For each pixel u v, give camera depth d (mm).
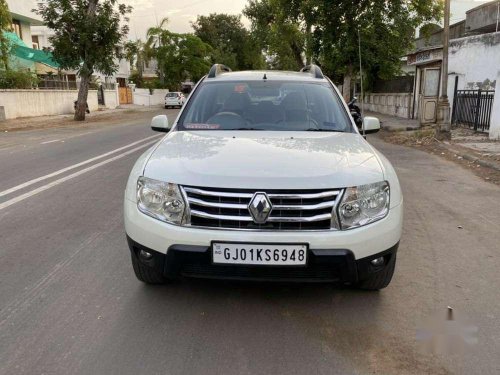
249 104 4637
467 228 5496
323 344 3068
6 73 25984
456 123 17516
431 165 9883
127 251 4656
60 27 24125
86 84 25047
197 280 3938
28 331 3195
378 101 29328
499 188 7672
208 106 4645
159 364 2838
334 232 3098
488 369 2816
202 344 3051
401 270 4246
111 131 17781
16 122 23266
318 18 19562
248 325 3281
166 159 3459
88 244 4859
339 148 3680
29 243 4895
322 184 3092
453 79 18266
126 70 52125
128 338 3113
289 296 3684
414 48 24062
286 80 4980
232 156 3400
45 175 8445
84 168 9125
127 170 8867
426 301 3654
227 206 3072
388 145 13438
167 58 52406
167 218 3195
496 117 13453
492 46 16328
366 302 3617
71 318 3367
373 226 3186
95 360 2873
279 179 3088
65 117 27375
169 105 41750
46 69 34500
